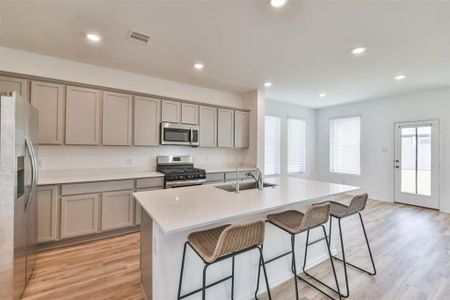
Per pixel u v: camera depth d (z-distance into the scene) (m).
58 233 2.72
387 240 3.12
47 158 3.09
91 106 3.11
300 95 5.11
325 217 1.94
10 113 1.65
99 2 1.88
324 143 6.54
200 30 2.32
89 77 3.28
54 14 2.05
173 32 2.37
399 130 5.06
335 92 4.83
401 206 4.85
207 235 1.64
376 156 5.44
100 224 2.99
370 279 2.22
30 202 2.05
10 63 2.77
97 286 2.05
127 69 3.48
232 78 3.89
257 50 2.78
